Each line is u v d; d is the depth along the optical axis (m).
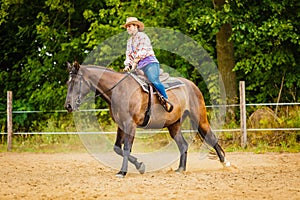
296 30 19.47
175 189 9.58
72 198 8.93
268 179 10.61
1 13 21.36
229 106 18.78
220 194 9.04
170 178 10.88
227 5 18.33
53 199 8.90
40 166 13.47
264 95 20.80
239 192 9.20
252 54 21.05
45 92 21.69
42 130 20.34
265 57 19.75
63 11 22.00
